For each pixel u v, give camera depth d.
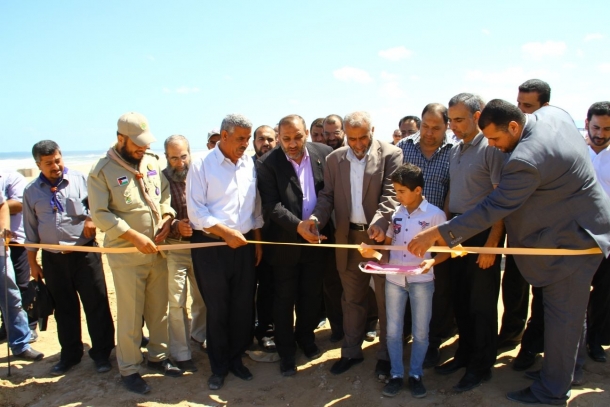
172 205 4.86
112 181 3.99
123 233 3.95
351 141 3.97
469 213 3.41
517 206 3.30
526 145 3.30
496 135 3.38
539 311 4.16
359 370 4.38
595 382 3.94
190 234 4.30
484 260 3.73
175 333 4.57
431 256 4.00
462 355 4.23
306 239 4.14
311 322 4.70
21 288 5.14
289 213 4.20
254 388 4.18
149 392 4.15
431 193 4.30
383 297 4.16
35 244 4.38
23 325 4.82
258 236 4.59
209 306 4.21
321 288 4.64
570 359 3.52
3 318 4.91
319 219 4.21
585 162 3.39
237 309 4.31
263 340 4.95
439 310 4.41
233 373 4.42
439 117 4.08
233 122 4.00
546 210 3.40
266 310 4.95
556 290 3.48
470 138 3.84
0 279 4.69
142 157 4.13
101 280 4.57
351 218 4.29
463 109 3.74
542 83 4.30
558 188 3.33
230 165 4.20
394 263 3.96
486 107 3.39
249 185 4.29
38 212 4.40
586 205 3.38
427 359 4.43
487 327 3.89
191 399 4.03
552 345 3.55
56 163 4.41
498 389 3.90
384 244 4.14
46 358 4.87
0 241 4.59
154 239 4.21
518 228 3.55
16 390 4.22
